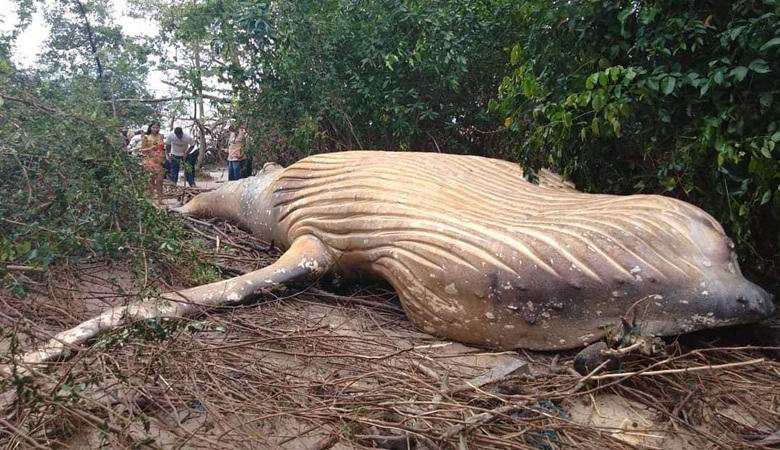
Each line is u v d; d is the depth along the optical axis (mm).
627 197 3873
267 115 7664
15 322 2969
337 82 7246
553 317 3422
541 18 4488
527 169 4621
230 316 3959
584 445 2662
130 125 7809
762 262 4168
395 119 7094
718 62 3777
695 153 3846
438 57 6590
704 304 3254
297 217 4879
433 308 3783
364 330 3959
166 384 2795
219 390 2857
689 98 3861
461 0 6734
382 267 4125
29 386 2447
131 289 4066
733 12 3721
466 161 4871
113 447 2393
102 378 2729
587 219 3617
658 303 3285
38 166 4391
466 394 2963
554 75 4551
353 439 2590
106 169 4590
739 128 3609
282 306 4305
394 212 4148
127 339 2963
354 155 4992
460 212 3955
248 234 6055
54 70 5809
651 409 3012
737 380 3238
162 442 2555
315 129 7164
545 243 3471
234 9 7270
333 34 7121
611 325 3346
